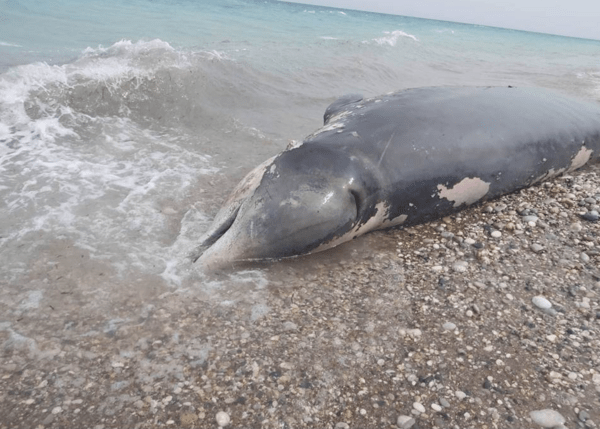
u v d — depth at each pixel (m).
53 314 1.31
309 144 1.67
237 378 1.15
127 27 6.21
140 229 1.72
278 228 1.54
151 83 3.02
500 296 1.48
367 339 1.30
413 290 1.51
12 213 1.73
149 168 2.21
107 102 2.80
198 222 1.80
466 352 1.26
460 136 1.85
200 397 1.09
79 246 1.60
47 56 4.07
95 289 1.42
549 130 2.09
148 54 3.49
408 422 1.05
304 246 1.60
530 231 1.79
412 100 2.01
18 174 1.99
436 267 1.63
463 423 1.05
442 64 6.24
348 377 1.17
